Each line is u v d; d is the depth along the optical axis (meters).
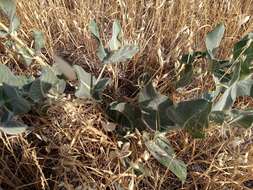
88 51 0.42
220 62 0.35
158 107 0.32
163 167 0.35
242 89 0.33
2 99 0.32
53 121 0.35
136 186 0.33
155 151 0.33
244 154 0.35
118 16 0.45
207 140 0.35
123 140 0.35
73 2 0.46
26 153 0.33
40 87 0.32
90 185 0.32
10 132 0.31
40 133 0.35
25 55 0.36
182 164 0.32
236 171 0.33
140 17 0.44
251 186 0.36
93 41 0.42
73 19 0.44
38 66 0.39
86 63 0.42
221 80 0.35
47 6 0.44
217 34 0.35
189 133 0.33
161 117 0.33
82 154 0.34
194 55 0.37
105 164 0.33
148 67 0.40
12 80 0.33
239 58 0.33
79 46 0.41
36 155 0.34
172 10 0.43
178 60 0.39
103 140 0.33
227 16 0.44
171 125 0.33
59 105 0.34
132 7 0.43
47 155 0.35
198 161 0.34
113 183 0.32
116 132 0.35
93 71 0.41
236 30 0.42
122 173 0.32
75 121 0.34
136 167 0.31
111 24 0.44
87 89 0.34
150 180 0.34
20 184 0.34
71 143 0.33
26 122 0.36
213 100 0.33
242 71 0.32
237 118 0.32
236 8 0.44
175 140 0.36
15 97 0.33
